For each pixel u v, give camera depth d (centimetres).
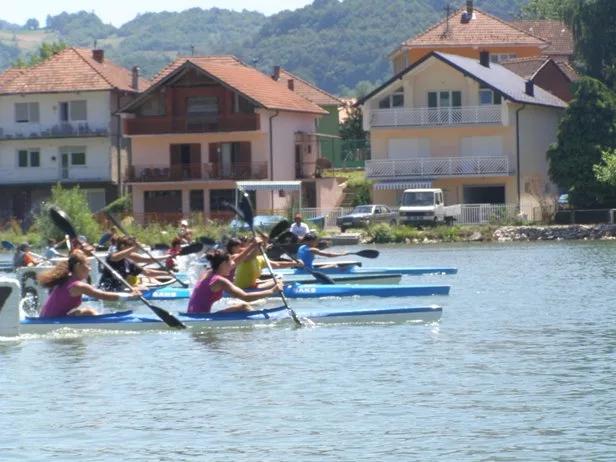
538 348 2259
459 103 7619
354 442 1555
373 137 7762
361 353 2219
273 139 8019
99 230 6519
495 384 1900
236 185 7356
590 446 1512
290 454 1506
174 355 2233
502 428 1609
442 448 1517
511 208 6906
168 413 1741
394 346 2300
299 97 8762
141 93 8150
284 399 1814
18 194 8656
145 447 1555
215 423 1673
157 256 4009
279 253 3591
